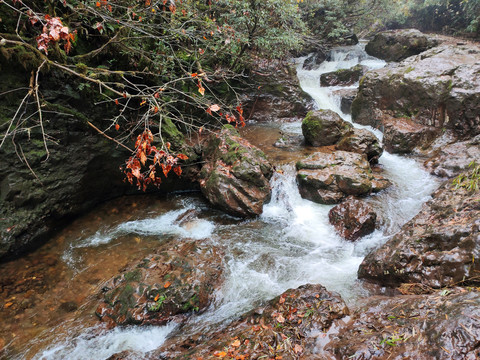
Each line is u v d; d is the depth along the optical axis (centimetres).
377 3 1539
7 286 393
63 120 473
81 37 511
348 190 566
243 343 267
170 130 629
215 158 612
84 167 513
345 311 290
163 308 347
